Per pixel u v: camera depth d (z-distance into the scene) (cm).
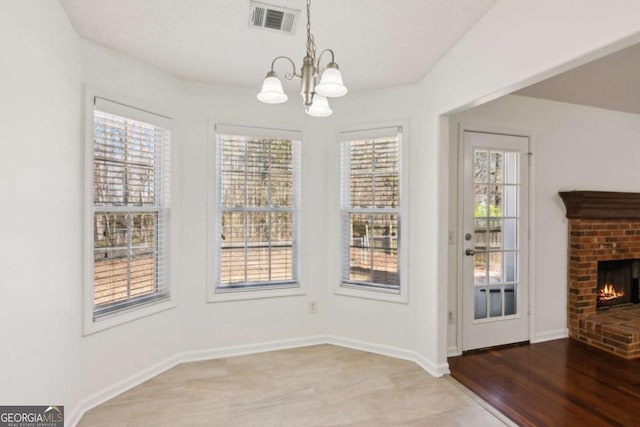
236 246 311
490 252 325
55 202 184
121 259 250
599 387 253
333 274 329
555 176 349
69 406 202
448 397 239
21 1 150
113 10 197
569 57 169
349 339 324
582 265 348
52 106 180
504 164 330
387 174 312
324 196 330
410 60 262
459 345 312
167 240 280
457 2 205
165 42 231
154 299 270
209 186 297
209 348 299
